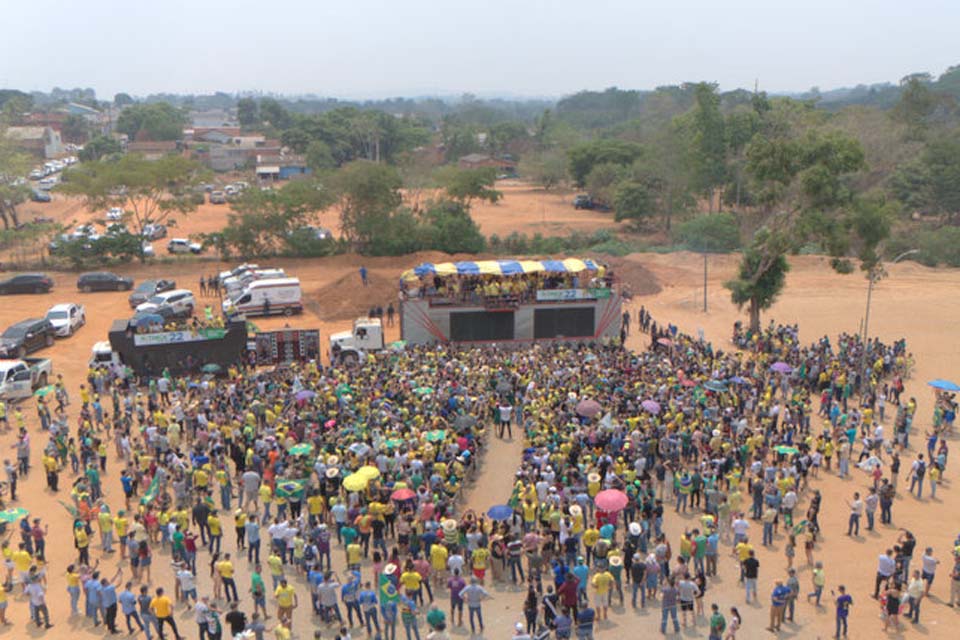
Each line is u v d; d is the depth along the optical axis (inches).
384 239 3405.5
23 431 1402.6
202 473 1194.6
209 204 5236.2
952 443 1530.5
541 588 979.9
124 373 1822.1
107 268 3203.7
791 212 2255.2
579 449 1283.2
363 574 1047.0
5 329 2358.5
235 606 857.5
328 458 1208.2
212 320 1983.3
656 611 979.3
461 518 1189.7
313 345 2034.9
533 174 6382.9
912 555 1089.4
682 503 1236.5
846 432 1379.2
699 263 3253.0
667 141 4434.1
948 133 5032.0
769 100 5251.0
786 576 1064.8
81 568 951.0
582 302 2182.6
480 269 2138.3
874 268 2309.3
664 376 1626.5
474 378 1658.5
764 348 2038.6
